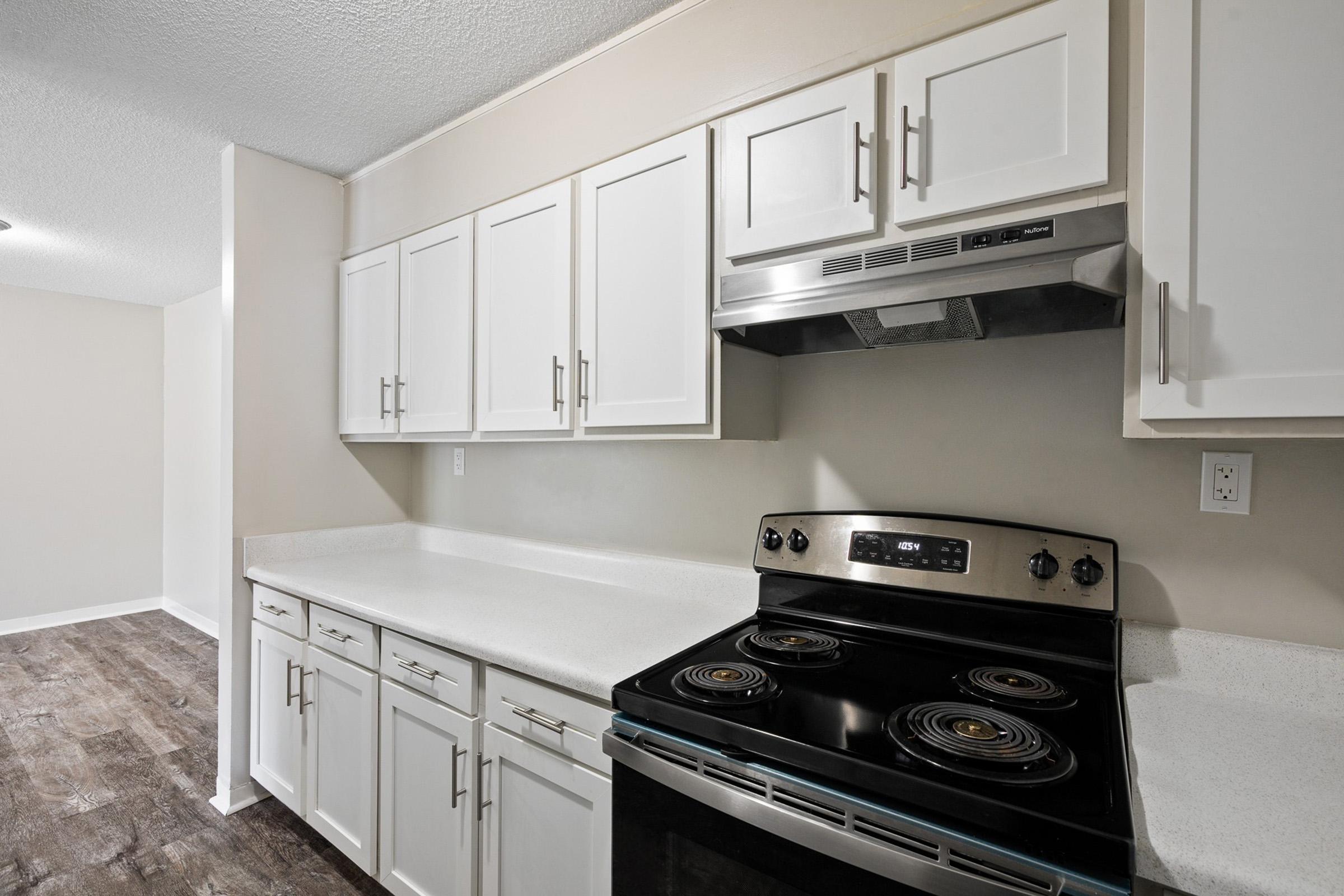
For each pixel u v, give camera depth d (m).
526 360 1.81
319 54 1.74
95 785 2.38
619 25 1.63
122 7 1.54
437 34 1.66
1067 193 1.03
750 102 1.39
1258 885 0.64
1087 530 1.29
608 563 2.00
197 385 4.46
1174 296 0.94
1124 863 0.70
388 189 2.33
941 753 0.86
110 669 3.59
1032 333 1.31
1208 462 1.17
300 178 2.41
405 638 1.62
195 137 2.18
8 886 1.84
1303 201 0.86
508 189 1.89
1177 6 0.93
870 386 1.54
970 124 1.11
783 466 1.67
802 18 1.34
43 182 2.53
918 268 1.11
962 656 1.29
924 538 1.37
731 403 1.46
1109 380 1.27
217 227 3.01
